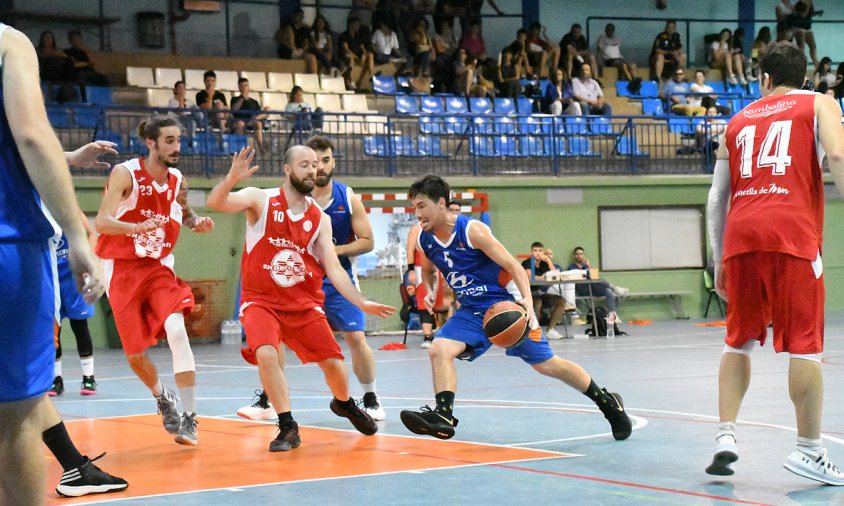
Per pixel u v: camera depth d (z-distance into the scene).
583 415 7.45
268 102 20.69
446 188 6.16
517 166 20.48
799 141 4.85
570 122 21.72
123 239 6.39
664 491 4.75
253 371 11.94
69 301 9.55
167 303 6.41
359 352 7.38
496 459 5.69
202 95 18.97
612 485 4.91
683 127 22.78
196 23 22.56
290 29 22.45
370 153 19.98
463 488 4.89
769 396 8.19
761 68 5.12
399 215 18.91
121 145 17.48
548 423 7.07
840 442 5.89
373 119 20.78
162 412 6.38
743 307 4.96
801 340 4.80
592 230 20.47
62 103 16.88
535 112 22.52
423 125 20.97
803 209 4.82
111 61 20.75
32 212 2.84
